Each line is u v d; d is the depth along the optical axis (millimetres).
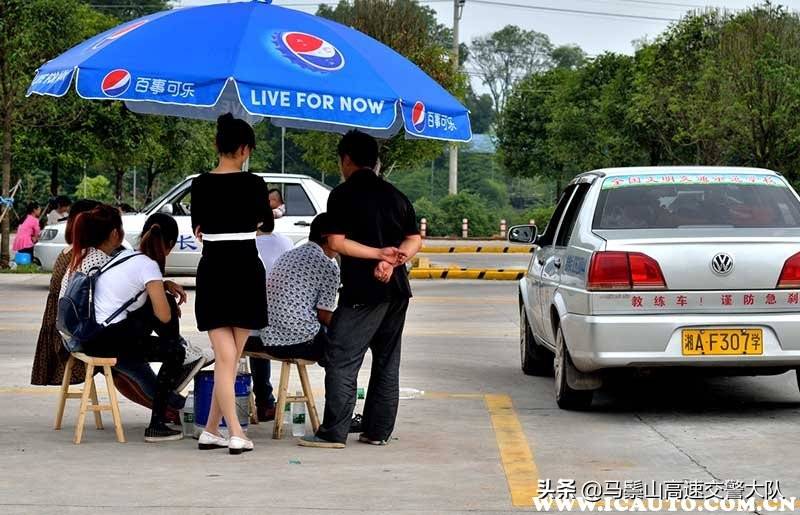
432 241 44906
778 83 30125
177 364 8242
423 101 8742
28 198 51594
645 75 38219
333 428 7988
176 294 8406
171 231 8367
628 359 8641
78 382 8727
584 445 8125
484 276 25125
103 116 32062
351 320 7910
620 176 9805
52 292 8633
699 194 9578
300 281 8250
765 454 7824
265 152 78125
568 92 51500
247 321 7660
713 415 9375
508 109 64500
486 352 13484
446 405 9836
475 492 6699
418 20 32281
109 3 85250
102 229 8328
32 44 26359
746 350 8633
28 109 27688
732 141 31875
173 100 7934
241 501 6445
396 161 32750
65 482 6898
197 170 45375
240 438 7773
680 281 8656
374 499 6512
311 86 8102
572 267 9289
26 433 8508
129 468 7305
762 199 9531
